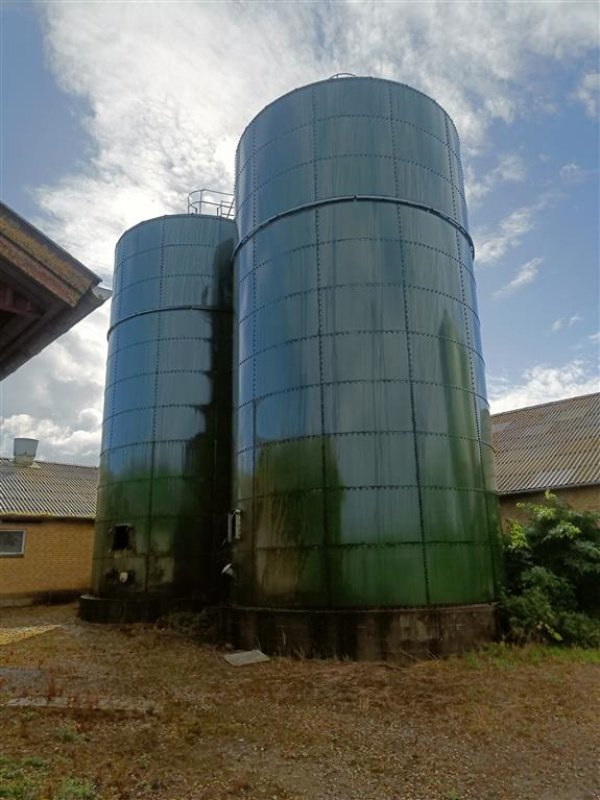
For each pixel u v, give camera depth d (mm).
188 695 7578
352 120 11844
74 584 21531
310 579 9969
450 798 4613
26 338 5547
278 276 11750
